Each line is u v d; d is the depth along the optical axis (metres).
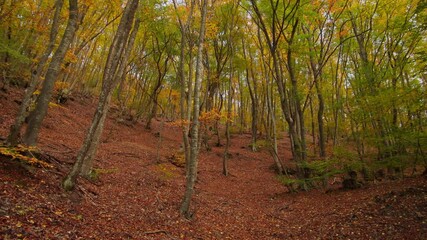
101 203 8.23
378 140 13.03
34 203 6.13
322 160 15.11
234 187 17.66
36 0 16.11
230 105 23.53
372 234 8.03
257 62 27.22
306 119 31.39
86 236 5.66
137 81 31.58
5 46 12.97
